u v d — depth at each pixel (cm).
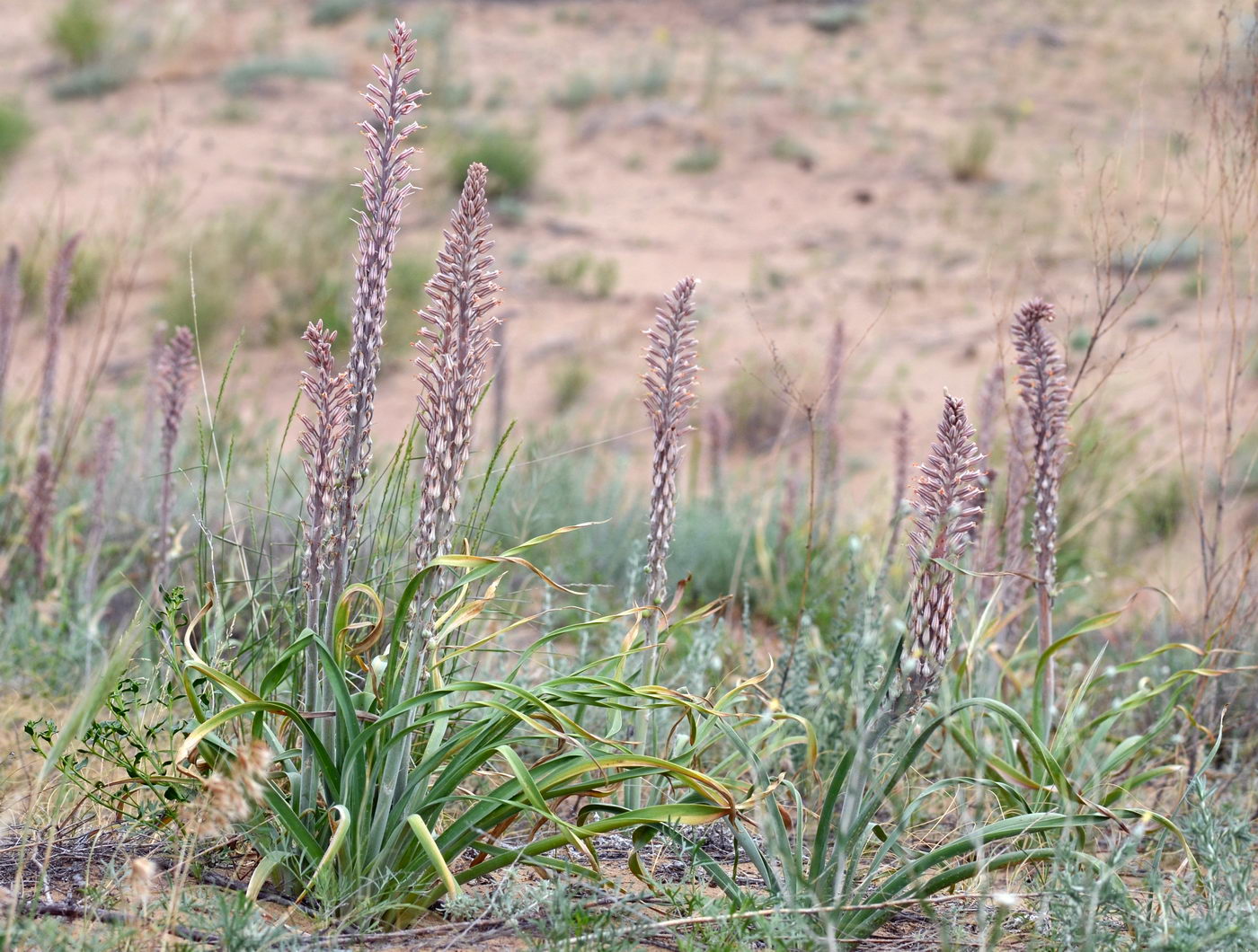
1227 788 380
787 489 623
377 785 264
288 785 287
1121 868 295
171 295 1290
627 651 279
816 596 557
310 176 1867
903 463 560
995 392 435
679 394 287
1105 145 1975
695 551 671
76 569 525
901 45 2694
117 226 1488
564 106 2323
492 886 282
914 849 321
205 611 281
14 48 2542
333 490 260
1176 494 751
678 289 286
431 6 2919
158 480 590
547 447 723
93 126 2083
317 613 265
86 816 299
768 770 347
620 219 1850
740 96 2328
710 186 1983
